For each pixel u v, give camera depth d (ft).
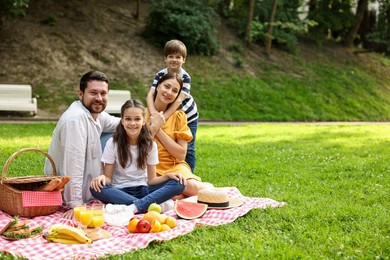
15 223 14.82
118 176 18.48
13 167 25.99
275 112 65.46
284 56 80.53
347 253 13.47
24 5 62.75
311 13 86.84
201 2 71.87
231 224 16.15
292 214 17.31
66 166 17.71
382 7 92.32
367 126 57.98
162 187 18.03
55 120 51.90
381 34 92.79
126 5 79.10
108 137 19.65
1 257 12.80
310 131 49.75
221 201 17.74
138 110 17.85
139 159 18.25
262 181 24.52
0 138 36.14
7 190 16.65
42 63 61.16
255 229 15.65
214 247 13.84
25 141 34.99
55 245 13.71
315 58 83.87
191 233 15.14
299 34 89.81
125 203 17.53
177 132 19.70
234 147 36.37
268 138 42.65
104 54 65.51
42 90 57.62
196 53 72.18
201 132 46.21
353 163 29.45
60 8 71.15
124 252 13.35
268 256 12.94
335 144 38.83
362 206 18.84
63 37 65.72
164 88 19.77
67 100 57.21
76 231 14.15
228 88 67.15
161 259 12.69
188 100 22.04
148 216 15.75
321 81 76.95
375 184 23.16
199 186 19.15
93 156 18.45
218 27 81.20
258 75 73.31
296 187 22.85
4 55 60.54
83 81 18.20
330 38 94.43
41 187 17.03
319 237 14.75
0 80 57.36
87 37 67.31
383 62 92.12
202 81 67.00
